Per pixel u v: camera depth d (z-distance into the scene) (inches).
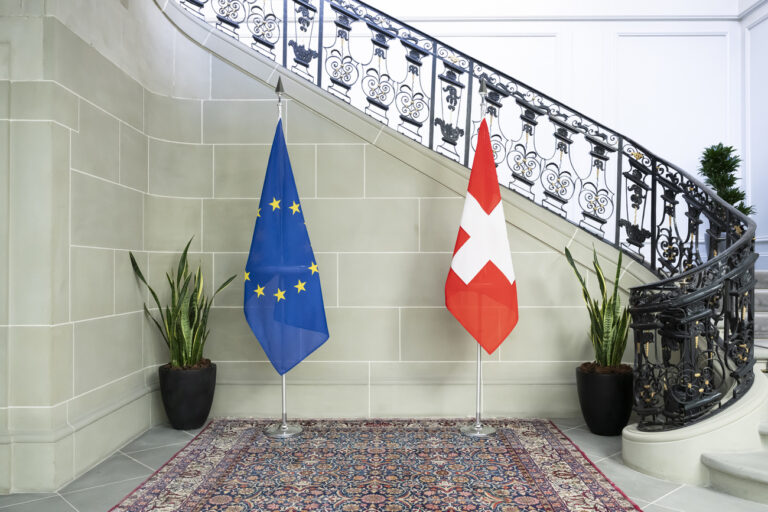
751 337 121.0
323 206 159.5
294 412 157.4
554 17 247.4
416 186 159.6
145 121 149.5
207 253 157.9
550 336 158.4
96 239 123.9
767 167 226.2
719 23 246.8
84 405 117.6
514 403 157.6
